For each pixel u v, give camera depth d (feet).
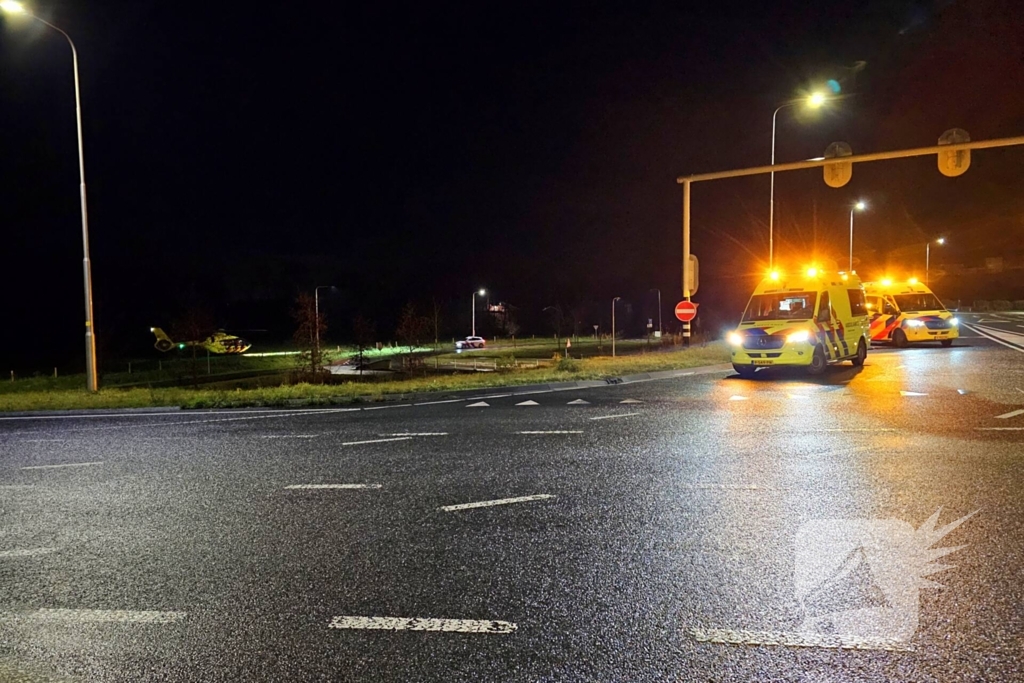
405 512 20.88
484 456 28.55
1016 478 23.08
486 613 13.88
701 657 12.01
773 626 13.05
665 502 21.20
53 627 13.76
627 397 46.21
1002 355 66.13
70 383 117.50
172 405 49.16
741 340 55.98
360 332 176.04
